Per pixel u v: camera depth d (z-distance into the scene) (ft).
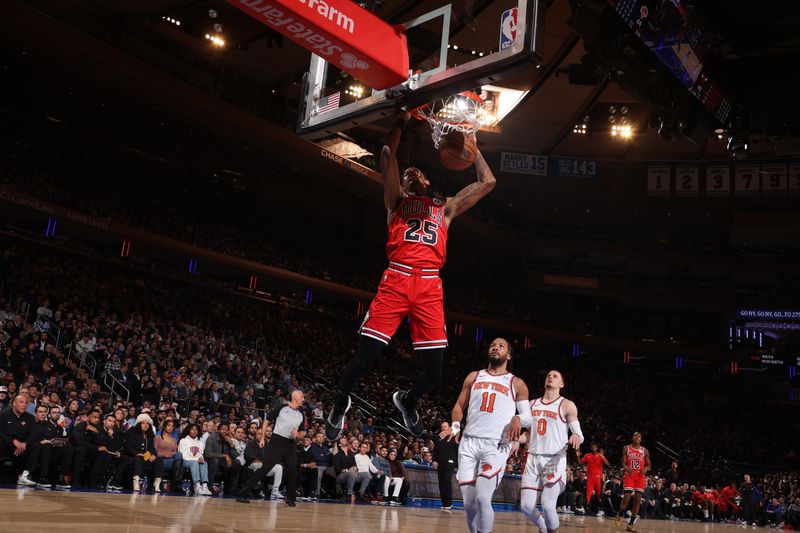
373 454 53.11
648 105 58.29
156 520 20.25
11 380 46.52
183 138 95.81
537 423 25.73
